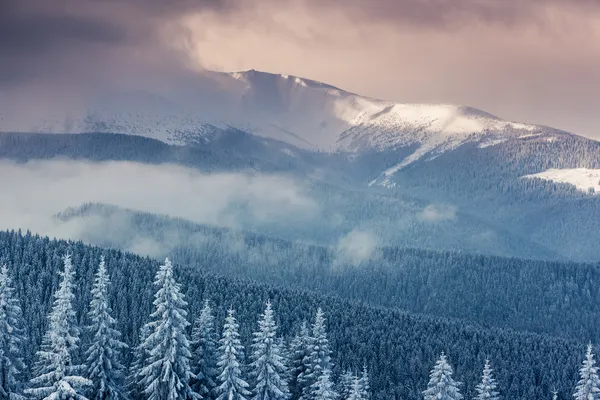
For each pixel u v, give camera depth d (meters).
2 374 72.75
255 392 98.88
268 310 94.81
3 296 73.50
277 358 93.56
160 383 79.88
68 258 74.44
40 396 72.00
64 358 71.62
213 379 90.31
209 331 91.69
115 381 82.12
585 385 104.69
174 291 80.06
